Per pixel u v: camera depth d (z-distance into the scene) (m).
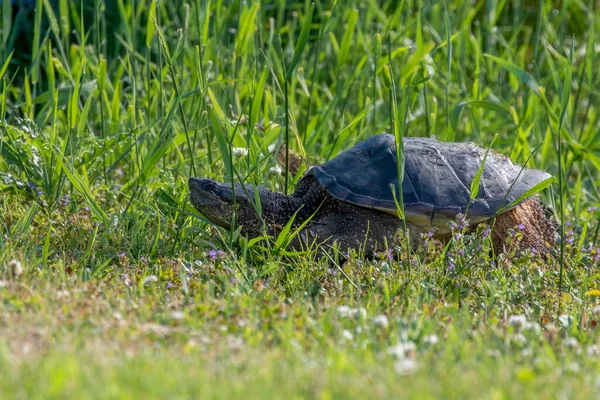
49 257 8.80
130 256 8.86
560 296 8.25
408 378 5.44
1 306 6.45
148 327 6.39
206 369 5.52
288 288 8.21
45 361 5.32
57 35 11.54
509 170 9.95
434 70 13.12
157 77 12.80
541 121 14.05
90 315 6.46
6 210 9.99
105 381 5.09
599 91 15.13
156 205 9.64
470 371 5.70
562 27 16.16
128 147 11.40
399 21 14.95
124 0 15.51
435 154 9.66
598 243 10.75
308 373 5.46
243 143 11.32
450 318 7.15
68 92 11.98
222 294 7.73
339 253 9.37
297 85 14.95
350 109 14.51
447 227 9.35
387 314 7.14
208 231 9.85
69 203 10.16
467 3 15.42
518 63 16.09
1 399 4.86
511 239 8.98
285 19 17.22
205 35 11.16
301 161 11.38
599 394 5.36
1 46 12.34
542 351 6.39
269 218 9.62
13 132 10.36
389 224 9.48
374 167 9.48
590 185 13.45
